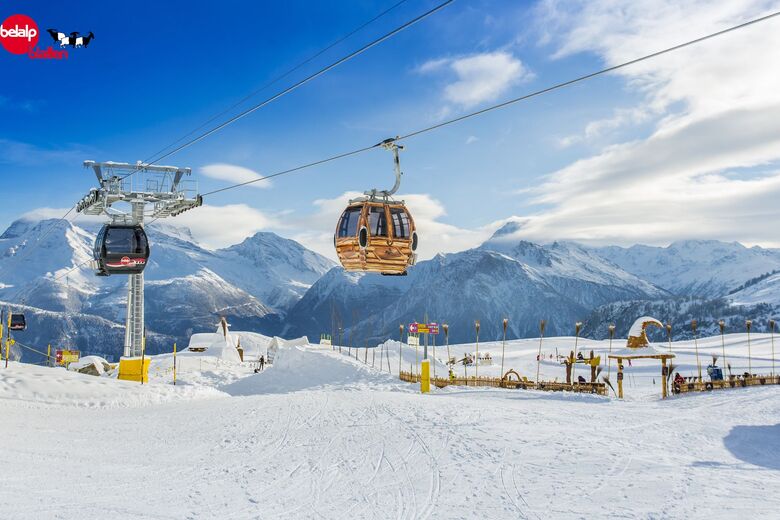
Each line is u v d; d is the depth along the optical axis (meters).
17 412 23.08
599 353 115.25
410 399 26.95
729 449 19.06
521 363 99.31
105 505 11.46
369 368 50.94
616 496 12.49
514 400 33.47
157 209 60.28
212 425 20.80
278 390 47.31
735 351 109.12
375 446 17.17
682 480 13.91
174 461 15.46
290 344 89.19
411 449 16.78
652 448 18.17
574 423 22.39
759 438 21.47
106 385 28.84
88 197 57.59
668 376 44.94
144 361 36.97
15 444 16.88
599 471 14.57
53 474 13.68
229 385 50.22
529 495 12.52
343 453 16.39
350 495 12.56
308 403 25.55
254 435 18.94
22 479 13.10
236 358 83.00
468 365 88.31
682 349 117.06
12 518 10.46
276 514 11.28
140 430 19.94
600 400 35.94
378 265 20.02
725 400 34.66
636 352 43.31
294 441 18.00
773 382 44.09
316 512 11.43
